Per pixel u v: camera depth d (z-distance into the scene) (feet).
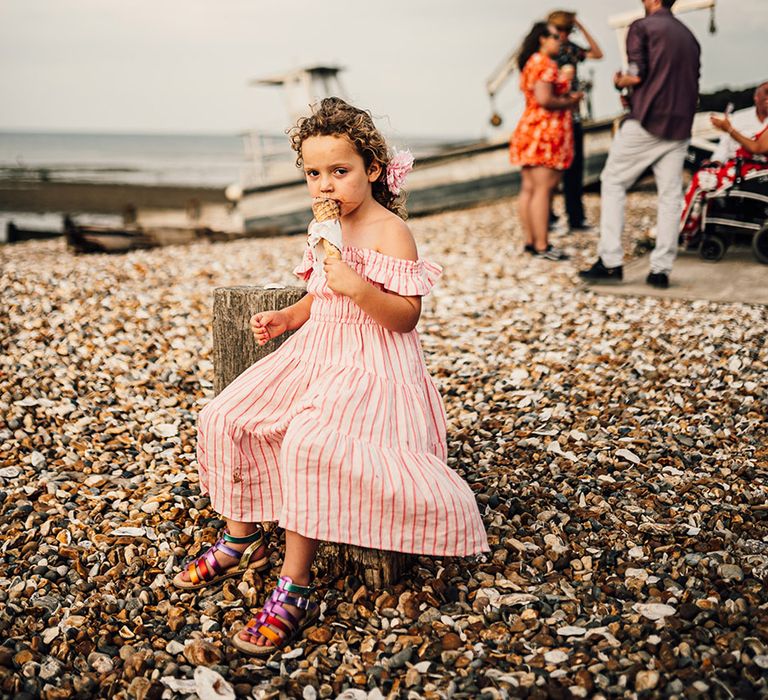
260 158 44.91
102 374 16.67
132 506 11.53
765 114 22.86
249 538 9.71
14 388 15.69
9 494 11.91
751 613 8.47
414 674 7.88
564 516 10.65
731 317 19.07
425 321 20.94
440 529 8.49
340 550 9.47
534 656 8.06
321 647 8.45
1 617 9.11
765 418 13.56
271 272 26.43
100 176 172.04
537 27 25.18
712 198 23.79
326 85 44.91
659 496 11.20
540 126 25.62
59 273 24.49
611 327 19.03
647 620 8.47
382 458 8.45
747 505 10.88
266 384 9.28
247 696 7.82
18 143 539.70
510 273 25.23
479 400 15.26
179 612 9.16
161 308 21.17
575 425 13.69
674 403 14.43
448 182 42.24
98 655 8.46
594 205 38.19
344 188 8.81
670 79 20.17
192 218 45.11
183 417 14.74
